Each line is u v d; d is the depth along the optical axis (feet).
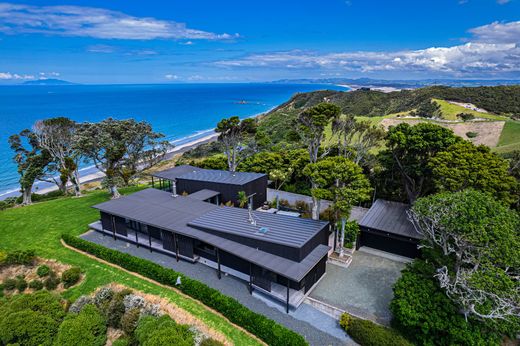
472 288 48.37
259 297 68.23
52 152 144.36
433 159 82.53
